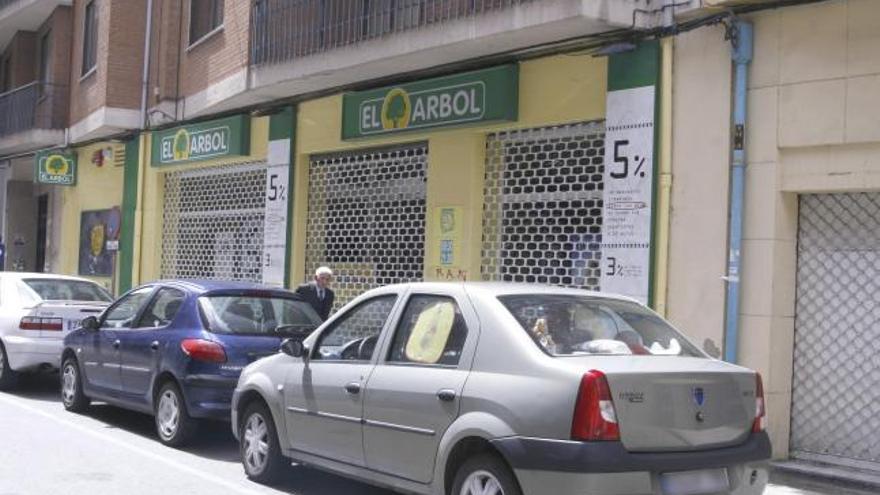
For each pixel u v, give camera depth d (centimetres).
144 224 1769
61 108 2041
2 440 874
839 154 777
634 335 582
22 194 2361
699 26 858
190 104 1611
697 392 529
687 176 871
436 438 563
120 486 710
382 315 654
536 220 1043
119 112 1761
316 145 1341
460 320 586
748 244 827
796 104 800
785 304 820
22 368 1169
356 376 635
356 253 1291
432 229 1148
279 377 713
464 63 1089
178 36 1689
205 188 1650
